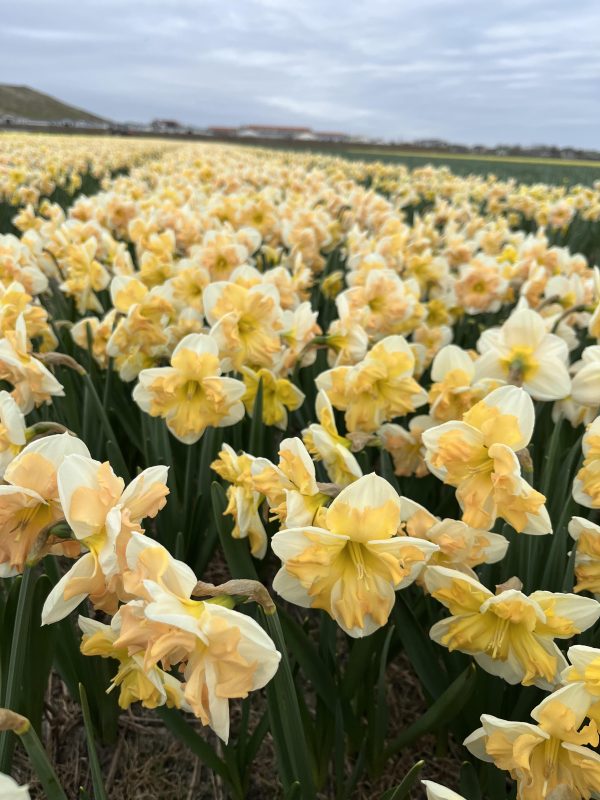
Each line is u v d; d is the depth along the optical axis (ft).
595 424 5.42
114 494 4.03
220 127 354.33
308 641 5.80
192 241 14.43
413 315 10.73
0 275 10.93
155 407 6.97
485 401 5.06
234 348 7.73
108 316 9.73
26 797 2.53
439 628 5.00
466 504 4.94
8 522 4.27
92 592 4.03
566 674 4.09
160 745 7.39
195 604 3.67
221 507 6.36
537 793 4.10
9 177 30.58
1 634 5.44
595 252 27.27
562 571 6.16
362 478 4.27
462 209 25.98
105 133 208.54
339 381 7.40
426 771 7.02
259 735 6.21
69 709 7.70
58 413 9.46
